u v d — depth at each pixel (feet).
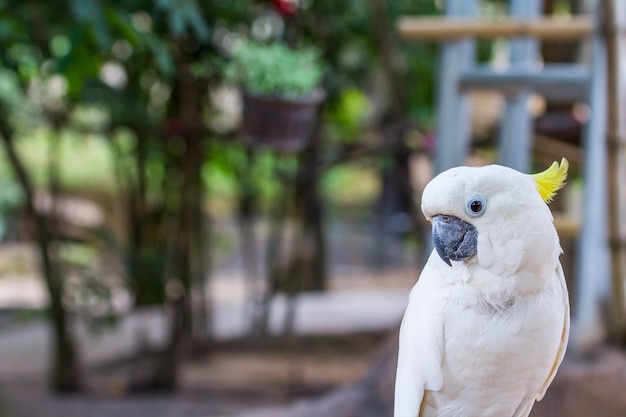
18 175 15.80
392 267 29.53
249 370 17.79
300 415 10.79
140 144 17.10
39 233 16.11
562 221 11.02
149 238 18.17
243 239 22.06
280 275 20.24
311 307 21.84
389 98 17.67
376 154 17.75
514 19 11.51
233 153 19.16
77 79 12.97
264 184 21.79
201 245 17.92
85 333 18.78
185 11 11.52
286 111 13.24
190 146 16.51
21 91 15.99
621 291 10.52
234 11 15.26
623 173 10.43
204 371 17.76
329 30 17.53
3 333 19.83
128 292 17.31
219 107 17.74
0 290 23.15
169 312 17.03
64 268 16.60
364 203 35.58
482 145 17.53
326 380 17.19
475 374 4.30
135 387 16.85
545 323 4.23
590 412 9.04
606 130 10.38
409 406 4.52
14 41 13.70
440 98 11.49
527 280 4.15
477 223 4.11
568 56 16.11
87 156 29.99
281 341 19.36
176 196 17.75
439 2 18.72
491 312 4.22
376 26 16.98
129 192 18.13
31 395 15.51
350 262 30.09
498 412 4.43
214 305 22.66
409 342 4.51
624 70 10.29
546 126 14.32
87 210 26.68
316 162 18.33
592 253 10.61
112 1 12.31
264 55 13.46
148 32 13.76
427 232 13.70
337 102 19.31
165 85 16.69
